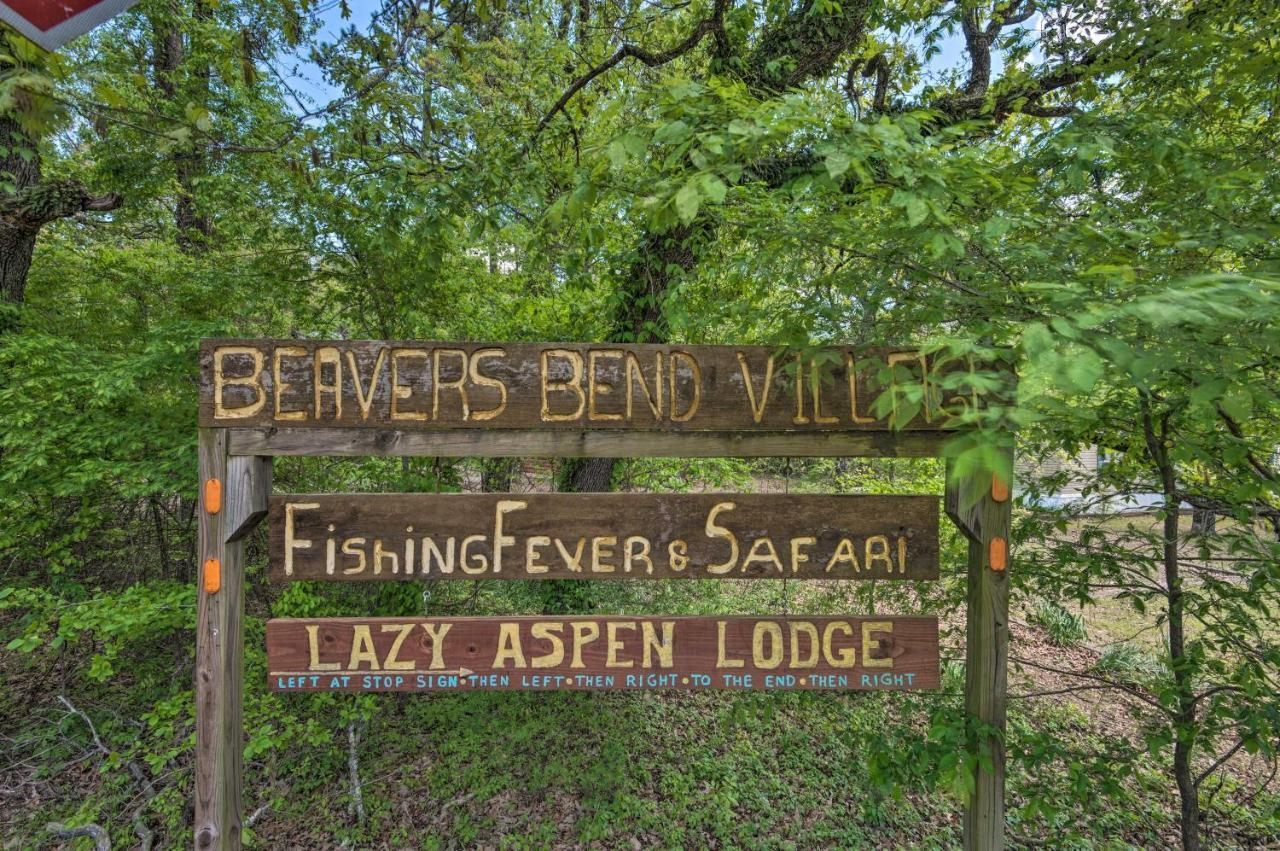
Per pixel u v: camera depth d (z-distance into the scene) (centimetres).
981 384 134
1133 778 380
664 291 424
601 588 570
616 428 224
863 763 413
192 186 526
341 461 494
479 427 223
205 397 216
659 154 245
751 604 575
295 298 495
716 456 224
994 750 217
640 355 225
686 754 425
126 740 382
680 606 562
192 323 404
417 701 466
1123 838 339
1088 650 559
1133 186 244
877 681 222
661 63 424
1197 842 260
